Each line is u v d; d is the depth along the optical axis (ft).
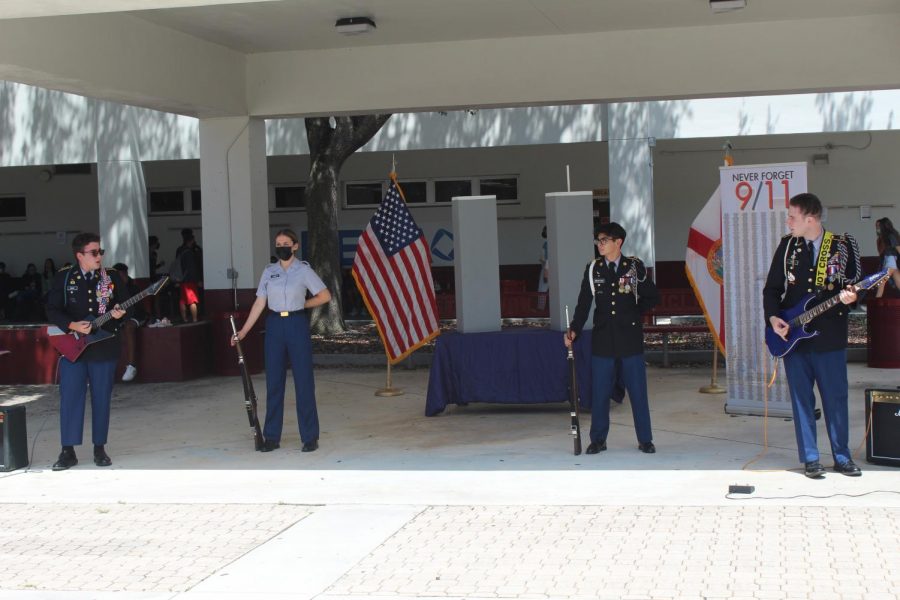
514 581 16.98
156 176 83.10
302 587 17.12
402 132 63.57
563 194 32.73
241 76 41.60
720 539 18.83
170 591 17.16
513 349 32.42
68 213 83.71
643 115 59.47
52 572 18.40
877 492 21.71
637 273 26.35
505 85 39.75
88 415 35.24
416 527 20.44
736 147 73.77
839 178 72.49
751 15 36.52
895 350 39.55
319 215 54.54
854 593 15.83
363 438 29.91
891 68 36.99
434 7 34.12
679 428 29.84
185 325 42.32
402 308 37.35
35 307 79.66
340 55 41.04
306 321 28.27
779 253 23.63
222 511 22.26
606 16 36.11
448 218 79.00
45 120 67.46
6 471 26.68
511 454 27.02
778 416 30.86
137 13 34.22
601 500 21.95
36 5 24.44
